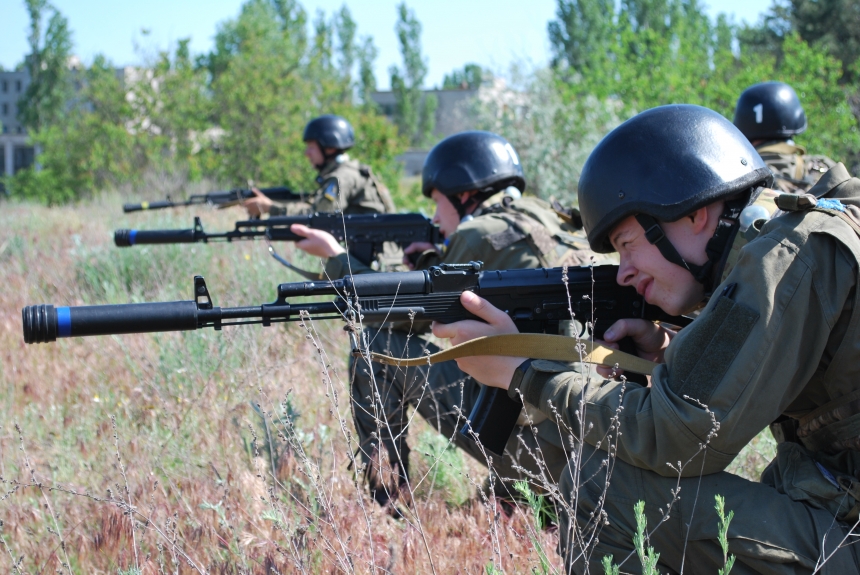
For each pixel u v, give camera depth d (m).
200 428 3.84
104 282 6.52
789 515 2.07
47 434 4.03
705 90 13.69
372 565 2.33
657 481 2.16
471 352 2.45
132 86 19.61
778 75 13.86
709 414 1.96
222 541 2.82
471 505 3.44
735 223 2.25
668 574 2.22
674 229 2.28
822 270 1.99
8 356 5.10
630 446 2.12
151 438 3.73
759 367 1.96
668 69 14.34
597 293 2.69
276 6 38.28
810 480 2.12
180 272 6.98
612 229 2.39
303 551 2.69
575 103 13.33
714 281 2.29
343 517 2.92
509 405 2.68
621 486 2.22
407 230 4.83
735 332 1.98
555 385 2.32
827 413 2.11
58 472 3.54
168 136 19.48
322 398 4.25
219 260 7.18
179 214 11.01
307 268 7.19
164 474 3.39
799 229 2.02
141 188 17.75
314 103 20.06
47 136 21.08
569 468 2.36
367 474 3.56
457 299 2.59
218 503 3.02
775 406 2.01
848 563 2.01
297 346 5.14
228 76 19.05
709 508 2.09
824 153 12.78
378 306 2.53
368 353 2.46
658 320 2.72
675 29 15.90
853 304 1.98
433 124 58.53
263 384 4.13
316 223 4.99
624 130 2.35
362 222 4.83
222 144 18.92
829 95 13.89
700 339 2.03
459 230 3.46
